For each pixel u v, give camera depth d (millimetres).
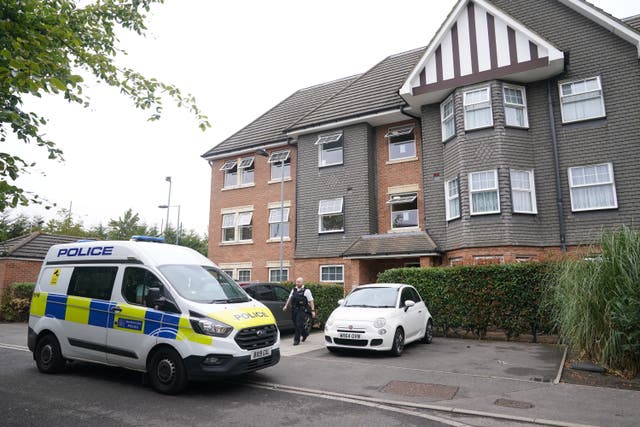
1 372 8320
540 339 12227
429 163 17703
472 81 16094
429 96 17297
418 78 17297
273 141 22766
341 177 20031
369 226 18859
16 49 4406
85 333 7695
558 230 15008
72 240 24344
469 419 5621
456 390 6965
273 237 22172
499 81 15828
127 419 5512
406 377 7871
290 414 5773
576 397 6484
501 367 8602
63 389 7016
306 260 20203
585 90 15273
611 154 14594
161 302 6887
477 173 15656
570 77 15570
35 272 21734
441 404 6223
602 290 7766
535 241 15062
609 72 15008
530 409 5965
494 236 14961
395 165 19281
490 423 5480
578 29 15758
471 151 15820
